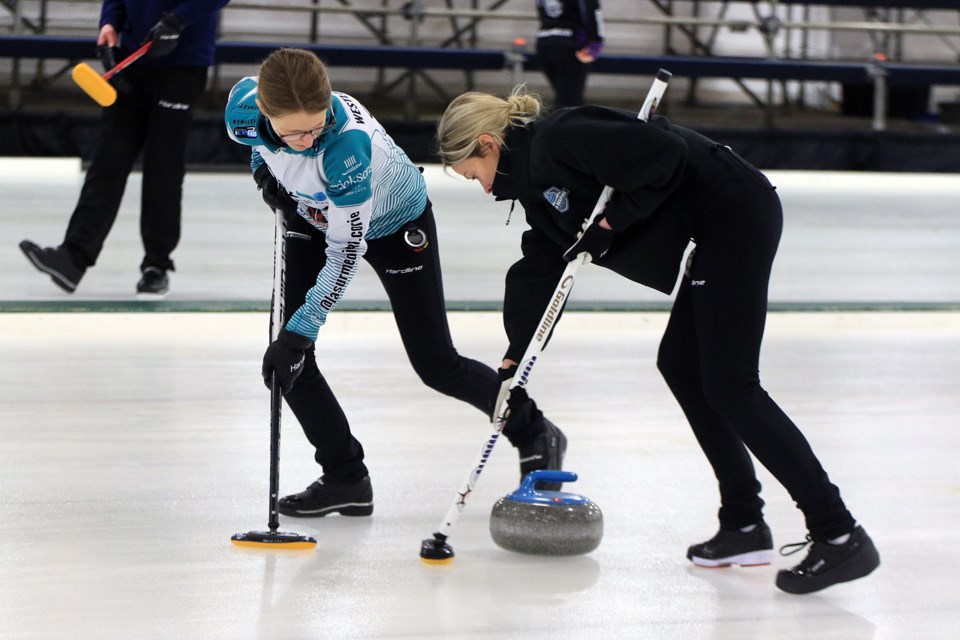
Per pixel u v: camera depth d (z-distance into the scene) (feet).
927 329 65.98
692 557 33.01
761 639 28.07
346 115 30.45
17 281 66.44
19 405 45.85
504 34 147.54
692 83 148.97
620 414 47.80
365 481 36.19
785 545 32.94
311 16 142.10
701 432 32.86
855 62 146.20
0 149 112.98
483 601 29.78
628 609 29.63
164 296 63.72
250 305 61.72
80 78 39.27
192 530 34.19
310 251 35.24
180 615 28.22
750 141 123.13
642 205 29.63
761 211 30.42
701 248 30.60
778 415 30.50
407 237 34.94
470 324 62.08
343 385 50.57
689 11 150.82
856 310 67.31
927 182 126.00
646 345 59.88
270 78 27.58
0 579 29.99
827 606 30.25
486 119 30.60
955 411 49.80
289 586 30.35
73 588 29.63
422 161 120.78
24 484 37.37
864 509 37.63
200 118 115.14
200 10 58.34
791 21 153.58
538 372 53.78
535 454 37.19
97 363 52.42
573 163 30.01
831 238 93.56
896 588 31.50
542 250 33.60
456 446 43.34
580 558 33.19
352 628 27.84
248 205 99.09
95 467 39.32
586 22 104.17
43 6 133.18
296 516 35.91
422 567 32.12
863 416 48.57
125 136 61.52
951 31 129.08
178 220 62.95
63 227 83.71
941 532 35.76
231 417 45.60
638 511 37.04
